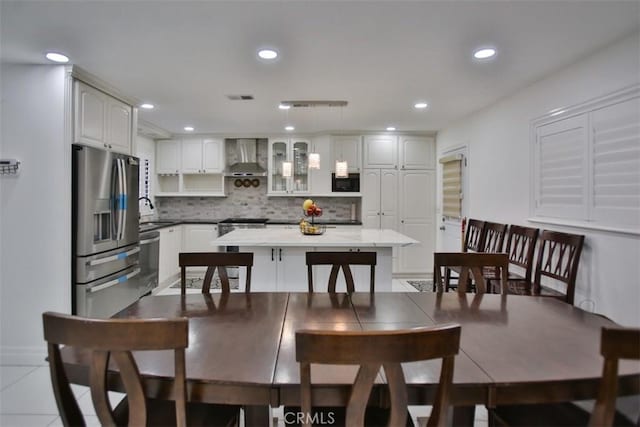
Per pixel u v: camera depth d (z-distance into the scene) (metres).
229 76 3.00
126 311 1.69
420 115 4.40
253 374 1.08
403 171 5.48
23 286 2.74
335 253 2.15
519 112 3.40
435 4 1.91
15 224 2.74
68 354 1.22
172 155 5.78
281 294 2.00
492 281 3.10
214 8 1.95
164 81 3.10
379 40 2.33
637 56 2.21
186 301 1.86
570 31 2.21
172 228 5.19
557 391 1.07
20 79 2.72
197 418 1.30
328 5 1.92
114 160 3.19
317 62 2.69
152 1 1.87
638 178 2.22
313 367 1.13
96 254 2.96
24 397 2.23
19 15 2.00
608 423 0.98
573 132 2.73
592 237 2.56
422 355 0.94
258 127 5.20
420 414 2.08
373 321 1.57
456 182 4.70
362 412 0.98
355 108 4.05
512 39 2.31
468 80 3.10
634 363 1.15
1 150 2.74
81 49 2.45
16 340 2.74
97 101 3.09
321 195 5.55
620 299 2.34
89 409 2.06
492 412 1.37
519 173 3.41
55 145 2.72
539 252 2.93
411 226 5.50
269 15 2.02
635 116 2.23
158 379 1.09
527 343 1.33
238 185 6.09
